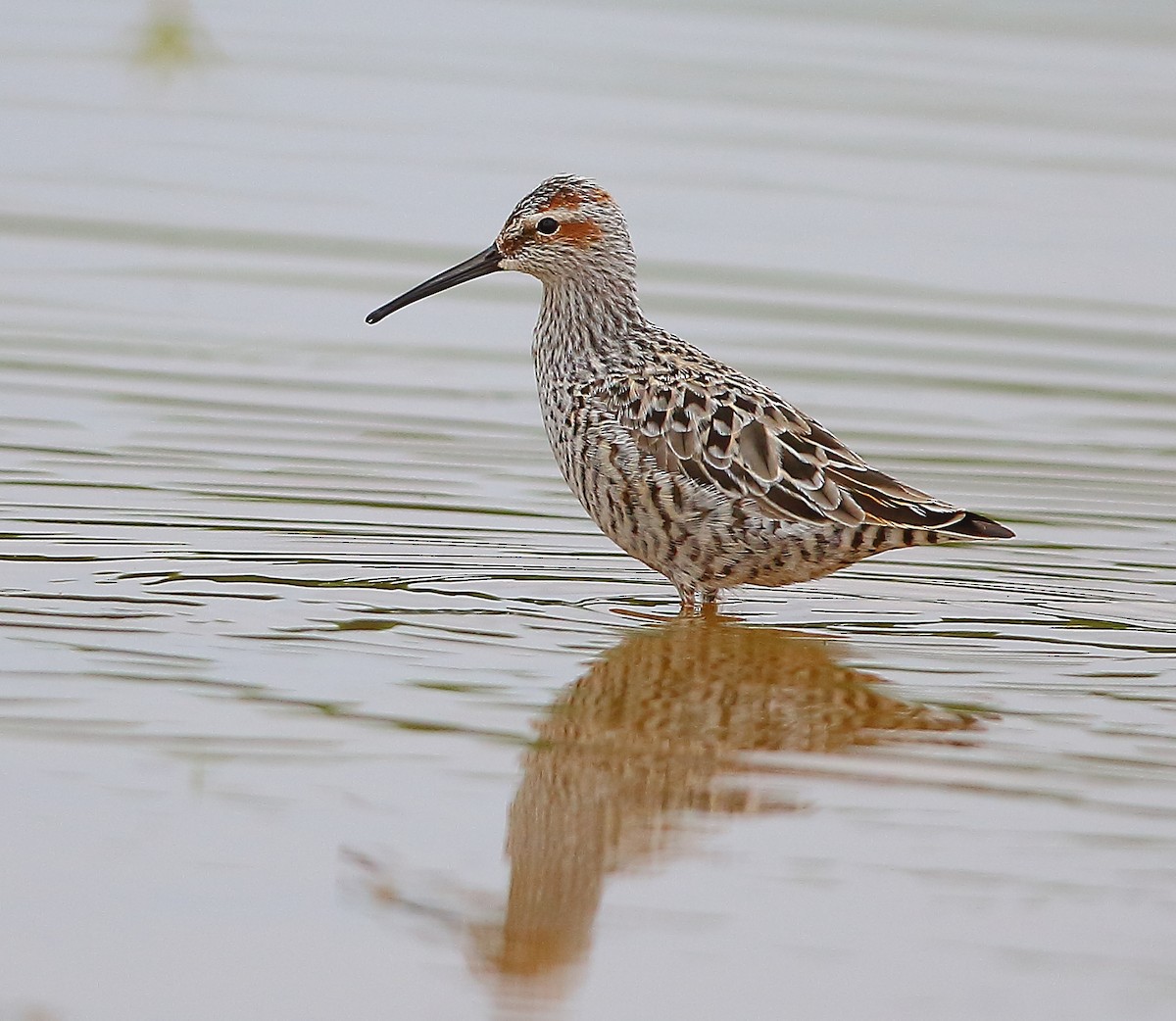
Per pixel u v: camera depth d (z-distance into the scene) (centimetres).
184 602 1240
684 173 2383
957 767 1043
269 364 1805
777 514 1267
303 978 814
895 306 2022
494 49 2902
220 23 2961
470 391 1764
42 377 1720
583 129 2530
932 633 1274
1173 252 2205
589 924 861
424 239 2159
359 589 1290
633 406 1310
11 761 991
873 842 946
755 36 3019
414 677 1138
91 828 926
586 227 1371
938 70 2866
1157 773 1035
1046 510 1517
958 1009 795
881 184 2383
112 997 791
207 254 2086
